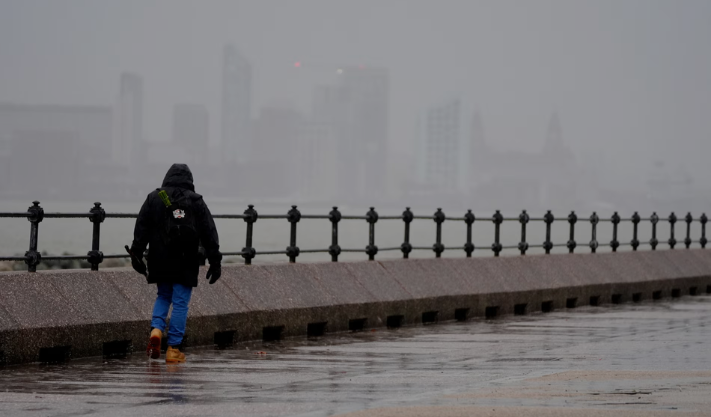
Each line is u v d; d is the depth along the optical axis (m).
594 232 47.97
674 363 23.94
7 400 18.23
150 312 26.25
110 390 19.45
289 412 16.92
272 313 29.34
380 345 28.11
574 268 43.91
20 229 196.25
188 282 23.69
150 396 18.70
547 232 44.88
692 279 51.69
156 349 23.69
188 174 23.92
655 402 17.69
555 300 41.53
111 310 25.23
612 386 19.75
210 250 23.62
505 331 32.25
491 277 38.81
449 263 37.72
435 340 29.48
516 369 22.84
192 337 26.91
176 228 23.31
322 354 25.88
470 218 40.25
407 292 34.56
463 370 22.64
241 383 20.47
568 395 18.55
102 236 191.12
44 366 22.92
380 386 20.02
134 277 26.72
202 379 21.06
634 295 47.22
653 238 53.41
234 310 28.19
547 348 27.36
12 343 22.78
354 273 33.38
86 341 24.39
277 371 22.44
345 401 18.08
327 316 31.20
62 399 18.34
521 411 16.61
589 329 32.94
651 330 32.53
